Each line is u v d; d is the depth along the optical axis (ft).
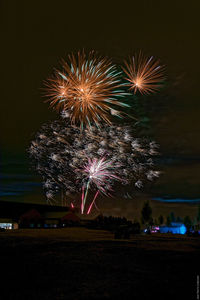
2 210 183.62
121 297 27.86
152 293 29.25
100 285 32.45
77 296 28.09
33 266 43.78
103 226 169.07
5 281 33.91
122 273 39.34
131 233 149.69
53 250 64.03
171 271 41.16
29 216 184.65
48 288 30.96
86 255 57.11
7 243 77.05
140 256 56.95
